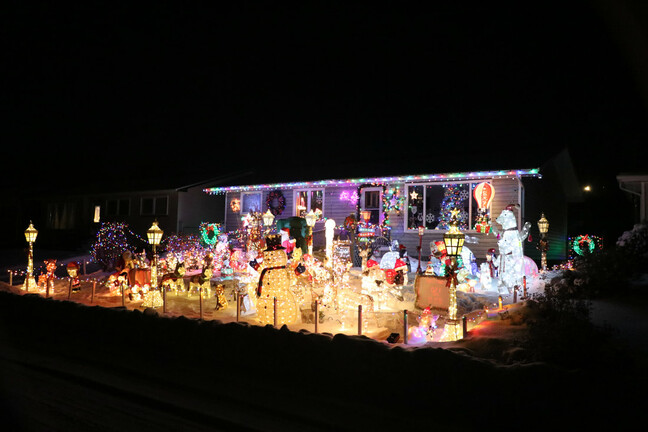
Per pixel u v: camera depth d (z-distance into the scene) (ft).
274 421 15.60
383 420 15.14
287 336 19.43
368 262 35.53
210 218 91.45
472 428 14.44
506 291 37.91
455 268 23.94
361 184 66.85
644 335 18.98
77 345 25.54
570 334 16.49
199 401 17.43
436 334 26.66
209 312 34.32
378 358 16.88
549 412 13.87
